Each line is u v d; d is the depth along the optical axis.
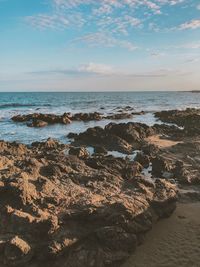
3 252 9.09
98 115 49.19
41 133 34.66
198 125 38.41
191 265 9.66
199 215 12.77
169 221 12.22
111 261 9.51
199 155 22.67
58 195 11.30
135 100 115.19
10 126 40.47
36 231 9.61
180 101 110.75
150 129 30.80
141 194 12.52
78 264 9.16
